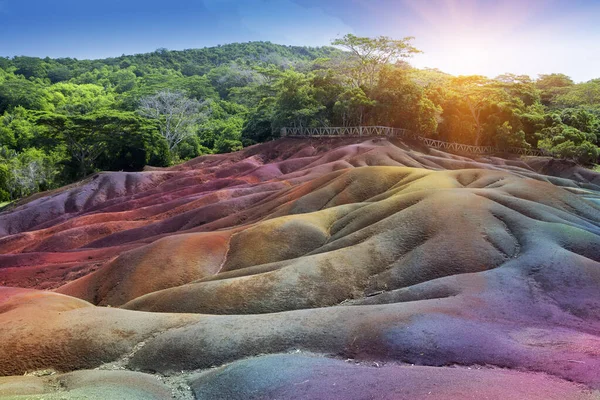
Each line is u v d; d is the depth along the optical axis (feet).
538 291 82.33
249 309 95.20
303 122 329.93
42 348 70.49
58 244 204.03
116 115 330.34
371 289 99.35
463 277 87.61
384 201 132.67
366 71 338.95
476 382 48.96
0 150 376.27
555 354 56.90
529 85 415.85
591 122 371.56
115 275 125.59
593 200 168.25
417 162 261.85
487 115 334.65
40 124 316.81
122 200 280.10
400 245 109.50
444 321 67.67
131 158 369.09
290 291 97.96
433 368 55.88
